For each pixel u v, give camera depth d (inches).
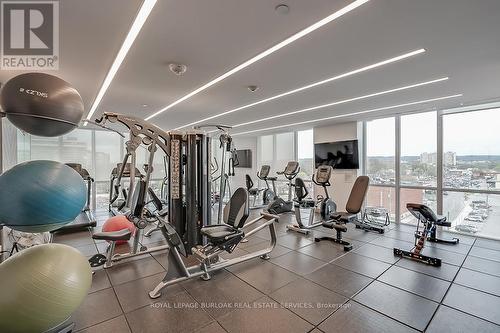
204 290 96.3
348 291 95.7
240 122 250.7
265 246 149.9
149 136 106.0
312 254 135.7
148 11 68.2
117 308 84.3
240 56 97.7
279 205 240.1
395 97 156.6
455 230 183.0
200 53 95.0
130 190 99.3
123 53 94.6
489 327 75.0
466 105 176.1
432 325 75.8
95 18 71.7
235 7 66.6
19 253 65.4
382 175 226.1
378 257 131.0
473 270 114.7
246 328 74.3
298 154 315.3
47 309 60.4
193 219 122.7
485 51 93.4
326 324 76.1
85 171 216.2
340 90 141.9
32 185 61.0
